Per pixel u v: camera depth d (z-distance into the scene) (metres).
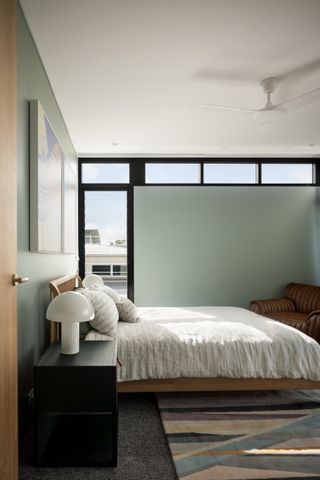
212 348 2.25
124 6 1.76
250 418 2.07
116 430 1.61
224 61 2.29
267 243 4.68
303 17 1.86
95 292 2.41
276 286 4.66
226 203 4.64
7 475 1.21
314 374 2.29
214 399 2.34
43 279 2.23
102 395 1.60
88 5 1.75
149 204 4.56
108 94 2.77
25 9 1.77
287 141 4.05
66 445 1.74
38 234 1.92
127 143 4.05
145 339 2.27
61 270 2.94
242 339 2.32
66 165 3.07
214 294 4.59
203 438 1.83
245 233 4.65
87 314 1.74
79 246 4.57
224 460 1.64
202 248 4.59
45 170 2.12
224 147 4.29
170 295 4.54
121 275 4.66
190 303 4.55
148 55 2.21
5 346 1.21
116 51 2.16
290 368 2.27
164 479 1.51
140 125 3.47
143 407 2.25
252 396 2.40
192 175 4.72
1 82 1.19
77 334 1.82
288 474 1.54
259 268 4.65
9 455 1.24
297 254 4.71
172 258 4.55
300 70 2.41
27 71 1.90
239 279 4.62
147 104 2.97
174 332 2.38
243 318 2.88
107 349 1.88
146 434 1.89
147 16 1.84
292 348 2.31
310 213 4.75
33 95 2.03
